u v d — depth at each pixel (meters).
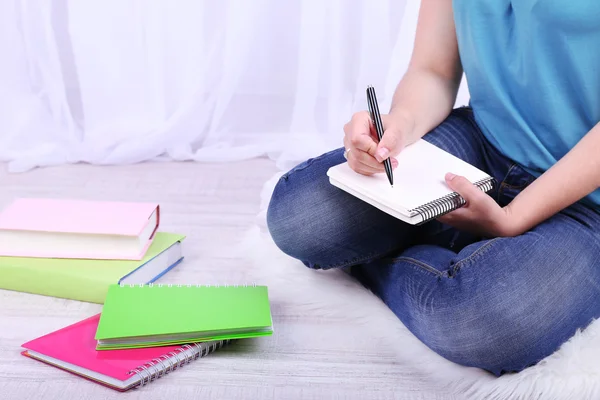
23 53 2.29
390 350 1.37
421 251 1.40
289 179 1.51
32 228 1.53
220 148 2.33
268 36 2.34
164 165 2.26
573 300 1.25
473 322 1.23
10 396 1.23
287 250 1.53
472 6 1.41
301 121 2.32
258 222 1.85
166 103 2.36
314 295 1.52
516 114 1.41
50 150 2.26
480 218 1.29
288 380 1.29
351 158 1.32
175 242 1.63
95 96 2.32
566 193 1.28
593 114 1.34
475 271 1.26
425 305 1.29
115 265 1.52
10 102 2.30
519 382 1.23
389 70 2.30
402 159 1.39
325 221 1.46
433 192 1.27
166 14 2.27
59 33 2.38
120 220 1.56
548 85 1.35
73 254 1.54
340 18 2.23
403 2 2.28
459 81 1.60
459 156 1.51
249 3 2.23
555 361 1.24
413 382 1.29
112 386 1.25
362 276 1.55
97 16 2.25
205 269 1.64
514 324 1.22
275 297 1.53
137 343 1.31
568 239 1.29
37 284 1.52
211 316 1.36
